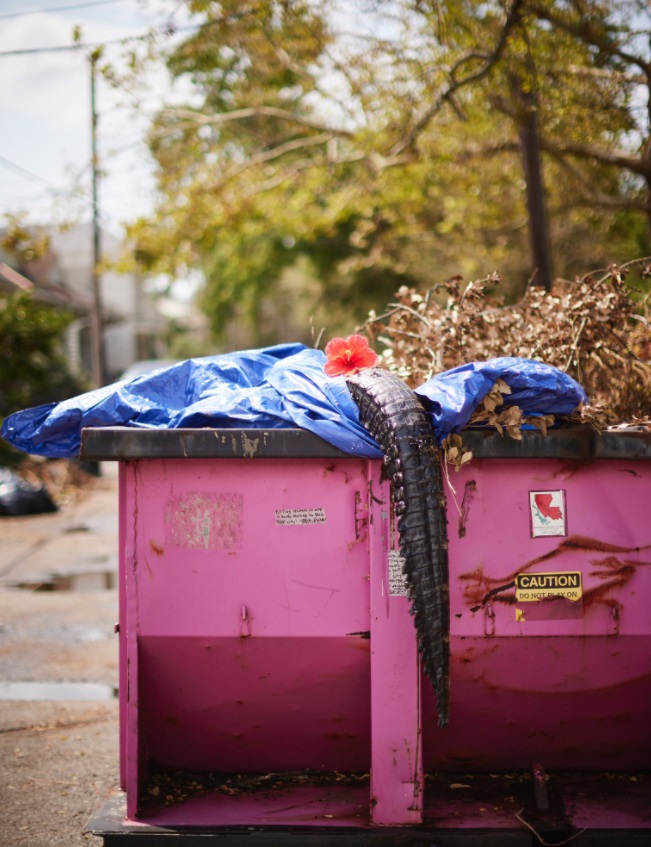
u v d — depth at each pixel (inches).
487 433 118.9
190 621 122.7
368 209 542.3
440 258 730.8
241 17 375.9
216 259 1268.5
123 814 124.6
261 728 132.0
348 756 134.9
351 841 118.3
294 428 119.6
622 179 437.7
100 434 119.8
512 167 449.7
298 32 376.8
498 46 296.2
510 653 123.4
